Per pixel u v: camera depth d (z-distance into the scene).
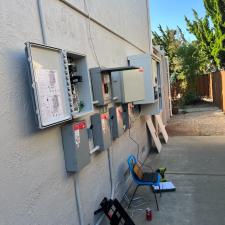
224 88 10.64
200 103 14.57
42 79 1.63
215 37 13.55
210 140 6.45
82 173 2.37
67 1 2.24
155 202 3.43
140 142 4.99
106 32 3.35
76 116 2.02
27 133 1.61
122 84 3.54
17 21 1.58
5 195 1.39
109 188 3.10
